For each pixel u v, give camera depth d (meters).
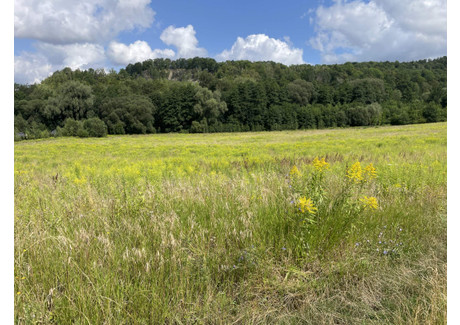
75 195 4.56
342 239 3.23
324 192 3.54
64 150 26.86
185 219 3.45
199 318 2.21
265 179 5.09
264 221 3.36
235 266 2.71
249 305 2.38
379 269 2.88
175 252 2.64
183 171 8.67
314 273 2.85
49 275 2.42
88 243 2.73
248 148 21.08
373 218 3.72
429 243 3.35
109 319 2.02
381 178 5.66
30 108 70.25
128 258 2.59
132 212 3.63
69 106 71.06
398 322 2.18
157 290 2.32
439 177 5.70
